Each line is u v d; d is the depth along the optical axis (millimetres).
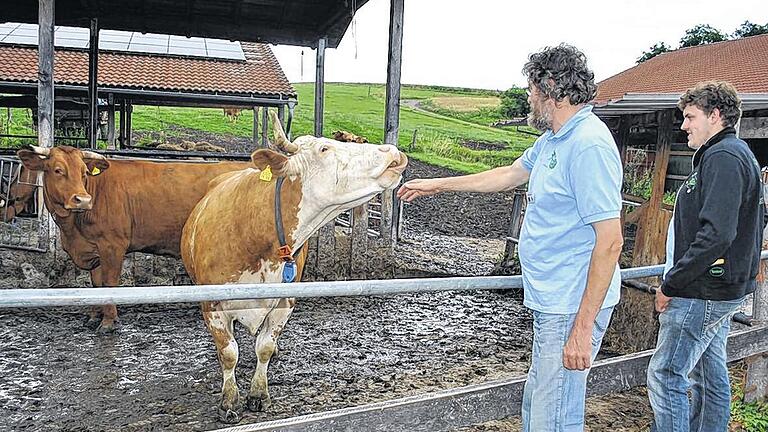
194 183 6152
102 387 4566
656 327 5523
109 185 5859
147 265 7207
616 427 4047
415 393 4684
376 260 7855
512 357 5625
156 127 32875
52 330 5859
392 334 6164
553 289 2207
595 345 2314
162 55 20562
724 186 2588
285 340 5797
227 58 21391
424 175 24047
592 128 2107
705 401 3115
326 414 2193
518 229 8781
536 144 2609
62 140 19391
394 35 7801
